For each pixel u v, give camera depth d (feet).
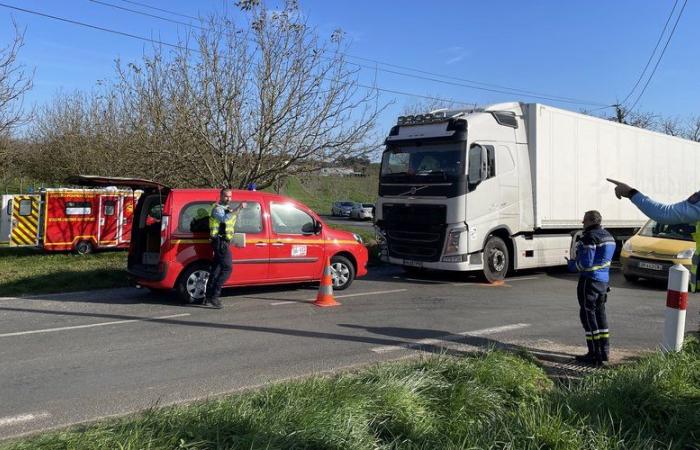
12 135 77.20
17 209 54.13
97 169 72.84
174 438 11.13
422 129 37.73
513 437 11.81
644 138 49.39
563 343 21.81
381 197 39.93
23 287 32.60
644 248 37.58
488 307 29.25
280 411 12.54
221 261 27.73
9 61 48.24
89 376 17.35
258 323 24.70
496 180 37.09
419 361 17.74
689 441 12.46
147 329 23.43
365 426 12.29
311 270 32.27
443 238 35.94
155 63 46.78
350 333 23.06
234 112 44.73
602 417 13.05
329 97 46.44
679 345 18.43
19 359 19.08
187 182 48.62
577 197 42.70
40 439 11.60
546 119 40.01
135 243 31.19
